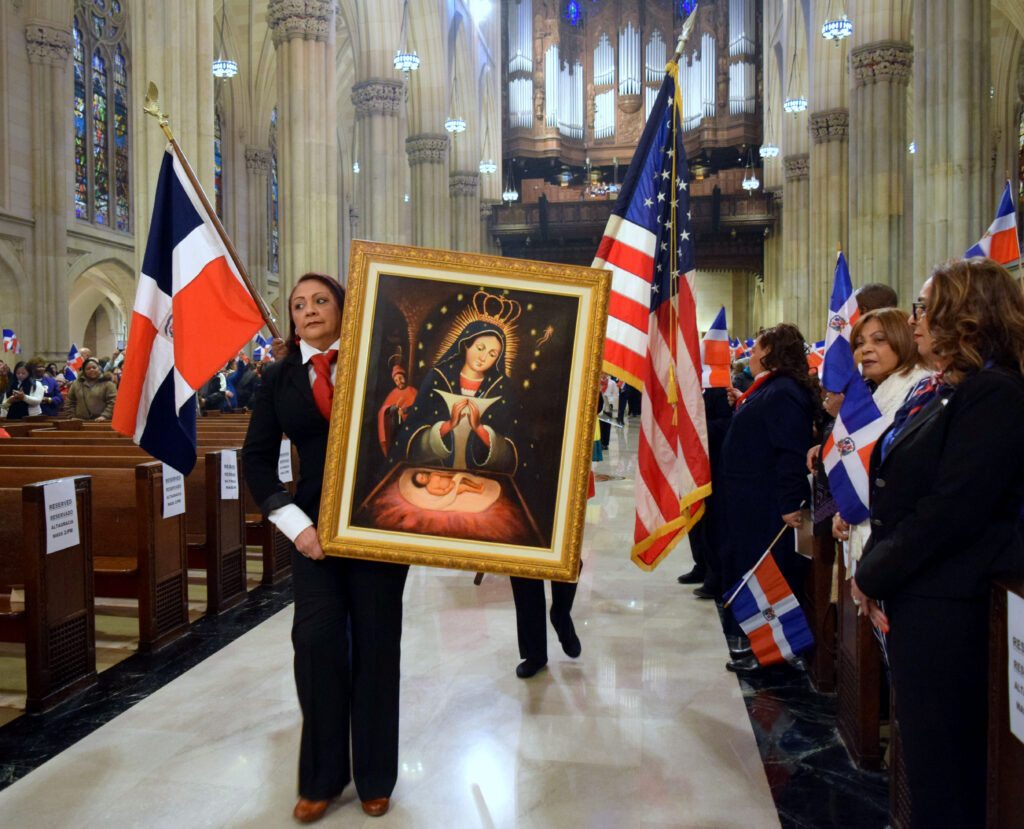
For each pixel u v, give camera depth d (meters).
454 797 2.84
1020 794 1.68
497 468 2.67
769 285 28.70
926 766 1.89
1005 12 23.78
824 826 2.66
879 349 2.96
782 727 3.44
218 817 2.70
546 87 33.06
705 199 28.39
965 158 10.19
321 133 13.40
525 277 2.69
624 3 33.97
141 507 4.35
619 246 3.62
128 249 22.38
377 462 2.67
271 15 13.42
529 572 2.64
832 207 20.00
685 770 3.04
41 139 19.30
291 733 3.32
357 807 2.78
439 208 22.31
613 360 3.57
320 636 2.69
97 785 2.92
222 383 11.46
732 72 31.72
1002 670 1.76
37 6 19.03
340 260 35.31
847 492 2.91
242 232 28.70
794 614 3.88
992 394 1.80
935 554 1.85
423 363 2.69
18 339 18.88
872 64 15.04
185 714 3.53
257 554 7.04
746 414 4.16
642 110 34.12
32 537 3.57
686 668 4.13
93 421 8.30
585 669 4.11
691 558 6.79
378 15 17.64
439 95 22.14
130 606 5.39
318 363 2.79
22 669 4.32
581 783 2.93
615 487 10.45
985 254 3.46
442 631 4.69
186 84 10.43
